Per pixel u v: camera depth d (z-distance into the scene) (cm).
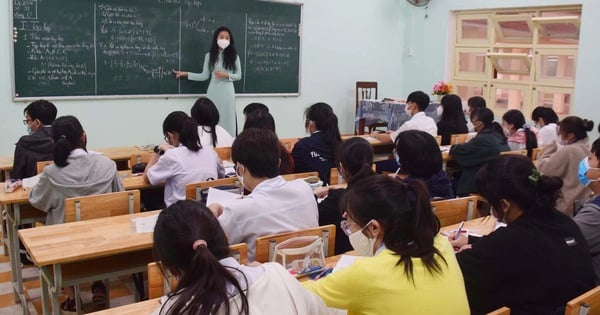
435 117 718
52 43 564
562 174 357
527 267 163
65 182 290
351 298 141
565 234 171
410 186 149
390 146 566
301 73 766
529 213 171
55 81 572
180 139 327
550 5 674
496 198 173
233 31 689
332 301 143
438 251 144
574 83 663
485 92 773
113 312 168
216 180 308
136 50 618
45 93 568
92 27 585
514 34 727
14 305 322
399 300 136
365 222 147
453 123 530
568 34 669
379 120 743
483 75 772
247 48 706
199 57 665
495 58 742
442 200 267
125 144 630
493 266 165
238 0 686
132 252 265
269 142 222
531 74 715
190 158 324
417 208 144
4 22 536
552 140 464
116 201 279
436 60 818
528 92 722
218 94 653
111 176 305
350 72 817
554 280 164
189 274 112
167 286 178
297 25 748
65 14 566
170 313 110
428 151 258
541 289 163
